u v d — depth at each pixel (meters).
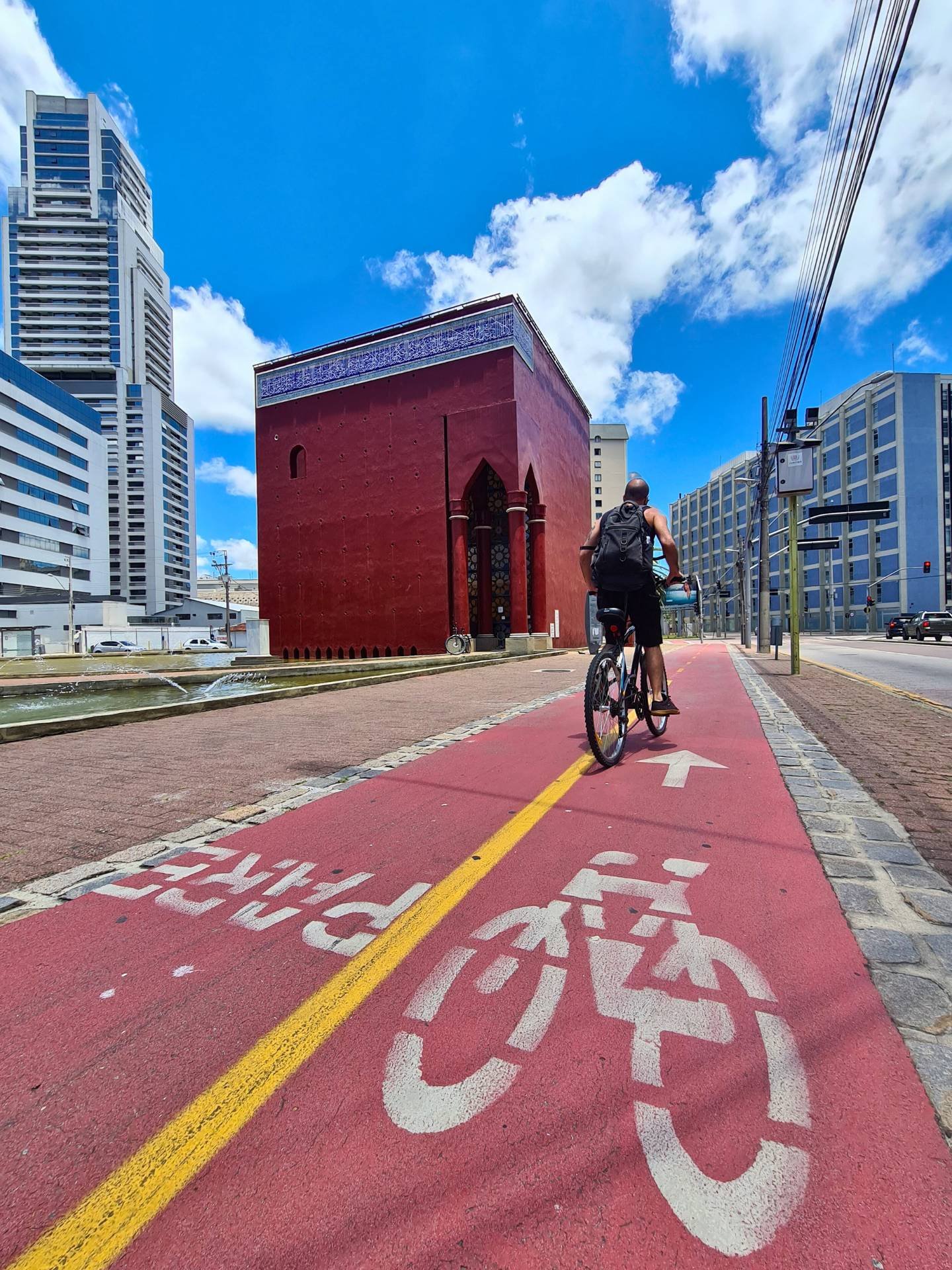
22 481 70.31
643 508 4.62
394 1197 1.22
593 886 2.55
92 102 110.88
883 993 1.80
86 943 2.22
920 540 58.50
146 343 116.31
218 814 3.64
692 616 84.75
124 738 6.06
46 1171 1.30
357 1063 1.59
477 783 4.21
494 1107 1.43
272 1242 1.13
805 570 70.62
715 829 3.18
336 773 4.56
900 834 3.04
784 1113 1.38
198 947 2.18
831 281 10.00
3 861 2.98
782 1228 1.13
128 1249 1.13
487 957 2.06
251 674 15.71
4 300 108.12
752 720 6.52
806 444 12.45
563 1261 1.08
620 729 4.70
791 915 2.27
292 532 27.14
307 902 2.50
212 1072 1.57
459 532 23.41
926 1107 1.39
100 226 109.81
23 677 14.24
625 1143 1.32
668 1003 1.79
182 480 121.56
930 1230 1.12
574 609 31.88
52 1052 1.66
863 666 14.50
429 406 24.20
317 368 26.73
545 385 27.23
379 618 24.97
